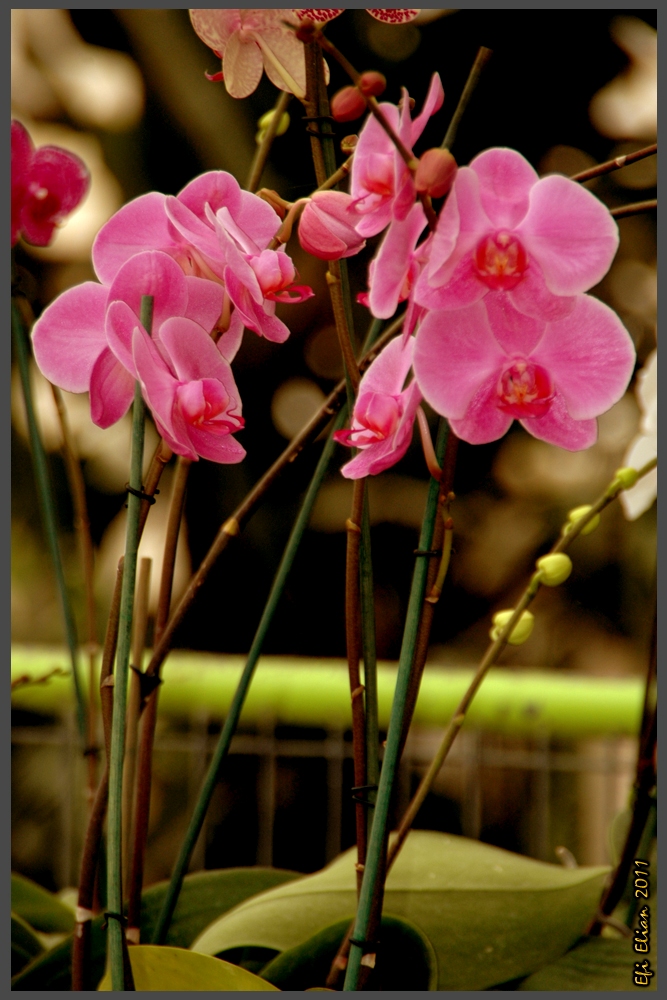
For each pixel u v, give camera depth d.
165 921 1.71
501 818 5.05
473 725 2.46
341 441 1.59
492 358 1.57
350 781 4.44
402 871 1.75
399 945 1.67
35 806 4.78
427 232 1.59
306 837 5.03
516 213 1.56
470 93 1.58
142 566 1.74
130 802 1.77
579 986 1.68
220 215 1.60
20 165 1.75
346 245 1.59
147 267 1.60
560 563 1.66
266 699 2.45
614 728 2.44
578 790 4.88
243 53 1.66
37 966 1.71
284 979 1.68
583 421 1.59
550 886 1.74
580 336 1.57
